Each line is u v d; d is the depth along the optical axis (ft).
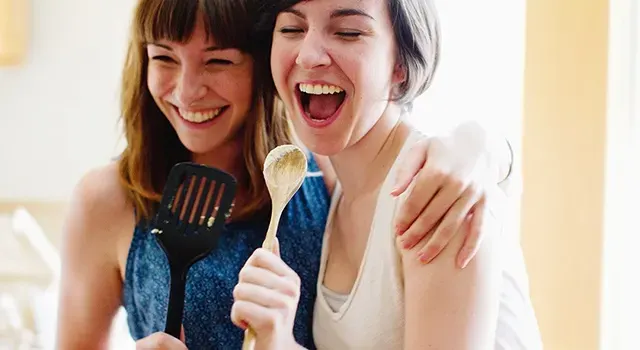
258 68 2.63
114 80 5.13
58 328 2.98
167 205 2.35
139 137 2.79
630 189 3.52
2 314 4.48
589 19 3.50
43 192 5.22
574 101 3.56
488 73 3.80
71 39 5.13
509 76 3.78
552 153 3.61
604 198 3.51
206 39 2.51
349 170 2.53
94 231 2.87
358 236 2.53
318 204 2.80
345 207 2.62
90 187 2.87
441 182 2.08
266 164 2.15
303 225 2.75
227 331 2.68
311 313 2.68
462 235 2.12
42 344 4.45
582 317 3.58
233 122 2.67
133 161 2.80
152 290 2.75
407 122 2.51
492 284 2.15
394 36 2.32
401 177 2.16
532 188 3.66
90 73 5.15
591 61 3.51
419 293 2.14
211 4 2.47
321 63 2.22
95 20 5.10
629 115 3.50
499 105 3.79
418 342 2.14
